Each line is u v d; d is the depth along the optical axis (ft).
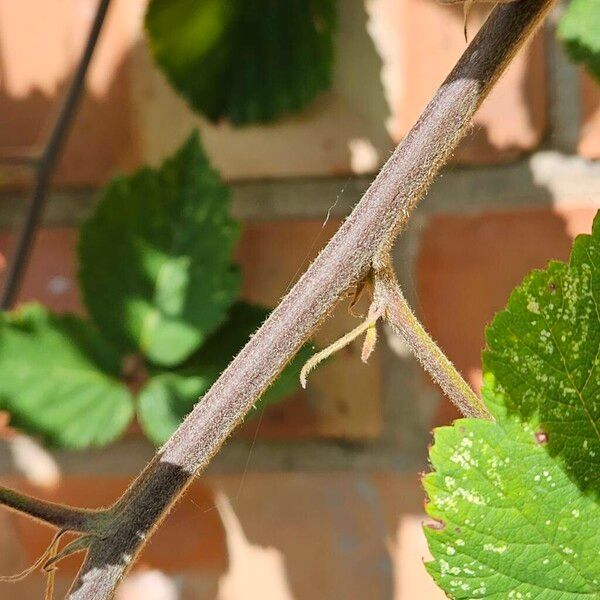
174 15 1.81
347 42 1.84
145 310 1.75
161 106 1.88
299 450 1.91
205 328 1.74
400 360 1.87
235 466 1.92
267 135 1.86
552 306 1.35
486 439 1.35
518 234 1.83
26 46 1.91
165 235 1.76
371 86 1.84
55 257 1.91
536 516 1.35
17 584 2.00
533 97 1.82
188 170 1.76
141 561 1.96
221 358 1.76
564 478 1.35
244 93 1.84
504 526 1.35
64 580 1.99
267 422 1.90
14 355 1.75
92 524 1.36
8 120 1.91
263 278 1.87
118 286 1.76
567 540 1.35
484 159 1.83
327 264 1.35
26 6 1.91
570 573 1.35
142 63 1.89
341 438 1.90
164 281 1.75
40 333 1.76
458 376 1.35
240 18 1.82
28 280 1.92
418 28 1.83
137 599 1.97
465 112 1.34
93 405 1.75
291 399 1.90
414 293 1.85
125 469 1.94
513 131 1.82
